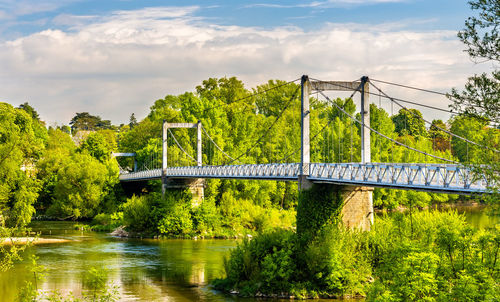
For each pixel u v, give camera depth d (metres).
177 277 40.56
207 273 42.03
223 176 58.53
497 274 21.70
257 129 93.94
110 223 74.69
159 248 55.62
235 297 34.88
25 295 22.25
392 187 32.41
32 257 23.00
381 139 77.38
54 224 78.06
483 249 22.64
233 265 37.44
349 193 42.00
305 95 43.25
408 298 21.64
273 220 73.25
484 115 19.95
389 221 39.78
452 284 22.36
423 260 22.09
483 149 20.30
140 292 35.84
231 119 96.00
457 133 35.62
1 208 53.44
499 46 19.72
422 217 36.97
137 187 95.38
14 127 55.38
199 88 117.62
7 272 40.56
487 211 20.39
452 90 20.55
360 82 42.44
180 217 66.75
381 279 25.64
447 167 28.41
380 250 36.16
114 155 103.50
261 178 50.56
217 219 69.75
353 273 35.78
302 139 43.09
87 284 36.97
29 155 58.78
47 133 126.75
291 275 36.00
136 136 108.00
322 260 35.47
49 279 38.44
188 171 69.62
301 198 42.44
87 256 49.41
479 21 20.08
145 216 67.12
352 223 41.78
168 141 91.19
